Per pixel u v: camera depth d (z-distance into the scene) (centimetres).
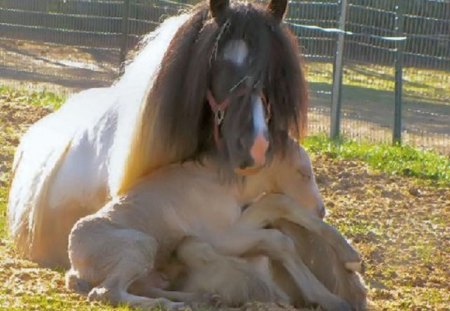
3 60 2823
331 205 1542
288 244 952
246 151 895
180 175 963
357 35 2306
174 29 983
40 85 2611
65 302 905
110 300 908
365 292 994
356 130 2356
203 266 938
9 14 2823
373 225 1445
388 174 1812
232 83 905
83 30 2727
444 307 1045
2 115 2073
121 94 1045
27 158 1177
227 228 955
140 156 970
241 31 915
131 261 920
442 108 2712
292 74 931
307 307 959
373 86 2873
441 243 1375
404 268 1236
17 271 1034
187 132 946
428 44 2381
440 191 1719
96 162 1058
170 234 947
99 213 959
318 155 1923
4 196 1434
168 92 944
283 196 975
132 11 2608
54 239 1097
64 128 1151
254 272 935
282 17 945
